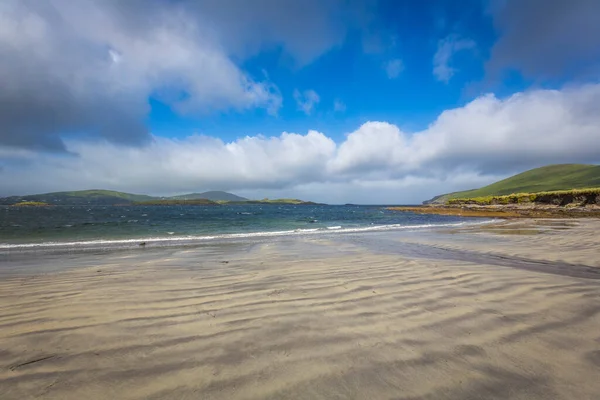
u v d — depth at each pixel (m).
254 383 2.61
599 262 8.88
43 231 21.88
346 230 23.64
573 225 25.83
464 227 25.81
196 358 3.04
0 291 5.64
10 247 13.48
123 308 4.61
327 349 3.24
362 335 3.60
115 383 2.61
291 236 18.69
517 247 12.35
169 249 12.62
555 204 61.84
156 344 3.35
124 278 6.80
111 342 3.40
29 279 6.75
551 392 2.49
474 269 7.54
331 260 9.34
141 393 2.48
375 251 11.70
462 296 5.19
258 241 15.74
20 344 3.34
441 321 4.04
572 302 4.82
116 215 55.78
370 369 2.83
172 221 36.28
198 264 8.77
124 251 12.08
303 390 2.52
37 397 2.41
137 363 2.94
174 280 6.56
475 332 3.68
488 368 2.86
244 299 5.09
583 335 3.59
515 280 6.31
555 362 2.97
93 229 23.86
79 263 9.21
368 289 5.69
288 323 3.99
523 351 3.19
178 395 2.45
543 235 17.16
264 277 6.82
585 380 2.66
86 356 3.07
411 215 58.28
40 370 2.80
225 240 16.33
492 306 4.65
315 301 4.96
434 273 7.09
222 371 2.81
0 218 42.00
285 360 3.01
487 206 73.62
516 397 2.43
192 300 5.04
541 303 4.79
